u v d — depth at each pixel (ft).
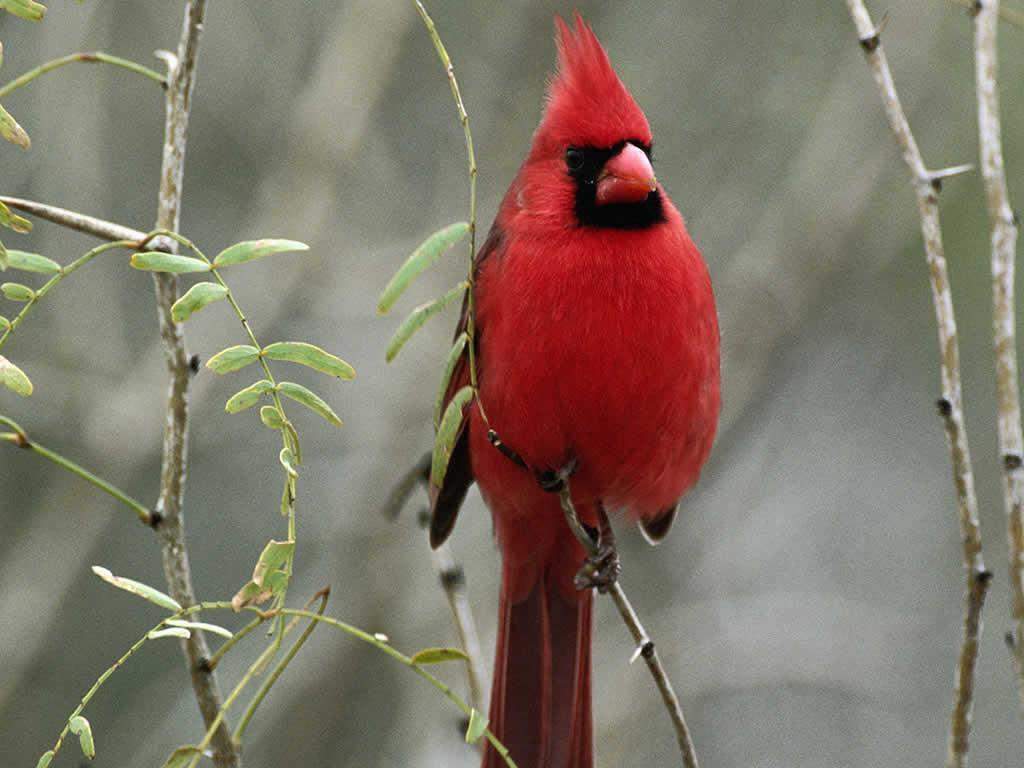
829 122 35.91
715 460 35.76
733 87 36.55
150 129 34.65
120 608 33.68
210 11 34.60
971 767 34.27
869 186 35.55
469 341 15.55
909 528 37.04
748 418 36.63
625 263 19.89
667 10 36.50
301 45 35.63
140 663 33.32
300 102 33.94
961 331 35.94
